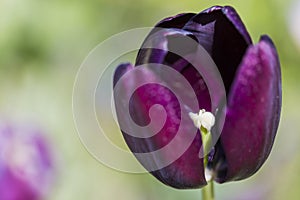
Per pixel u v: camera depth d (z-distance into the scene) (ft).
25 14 2.47
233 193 2.11
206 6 2.42
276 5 2.36
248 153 1.18
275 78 1.17
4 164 1.56
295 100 2.33
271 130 1.19
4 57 2.45
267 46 1.16
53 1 2.48
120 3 2.45
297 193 2.16
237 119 1.16
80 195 2.18
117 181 2.20
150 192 2.17
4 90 2.43
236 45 1.23
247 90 1.15
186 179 1.20
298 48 2.34
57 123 2.35
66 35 2.47
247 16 2.39
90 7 2.47
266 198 2.14
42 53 2.47
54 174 1.65
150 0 2.44
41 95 2.42
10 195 1.56
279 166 2.19
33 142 1.62
